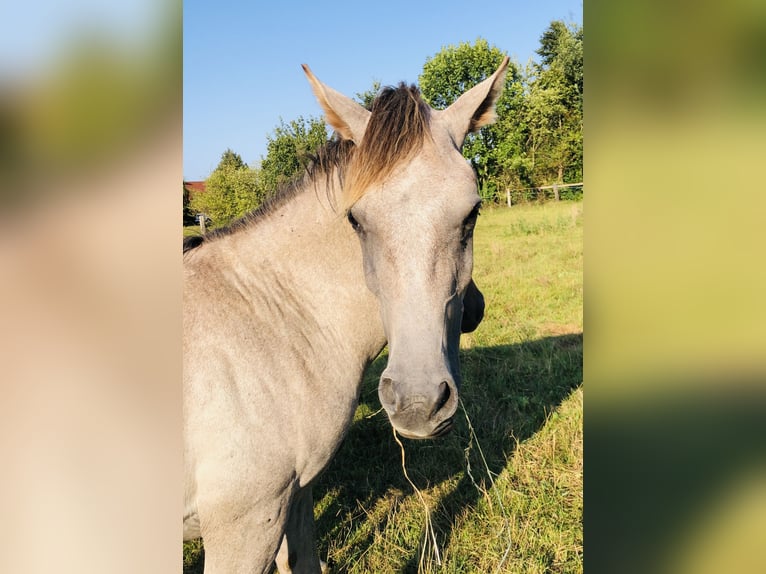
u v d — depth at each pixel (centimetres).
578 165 1584
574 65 1572
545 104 1581
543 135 1603
